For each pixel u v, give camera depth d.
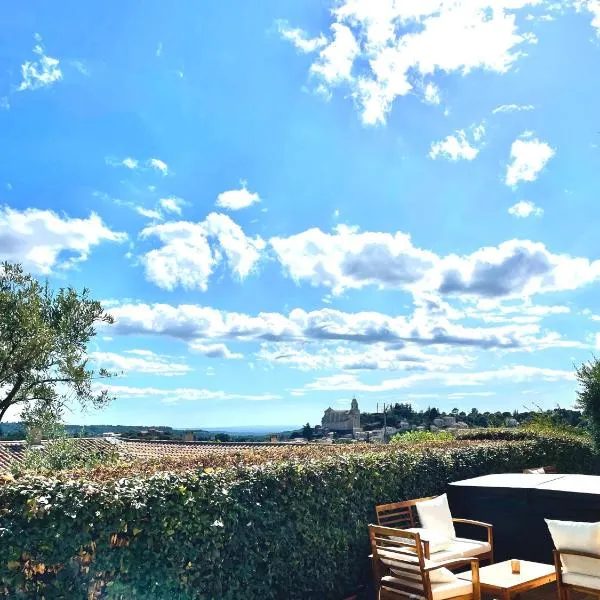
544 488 7.92
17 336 12.31
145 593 5.05
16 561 4.22
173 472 5.77
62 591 4.46
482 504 8.72
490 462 10.34
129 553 4.96
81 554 4.62
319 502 7.06
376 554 6.45
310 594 6.84
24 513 4.32
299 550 6.71
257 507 6.25
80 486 4.80
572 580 5.62
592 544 5.44
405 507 8.12
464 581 5.92
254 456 7.44
